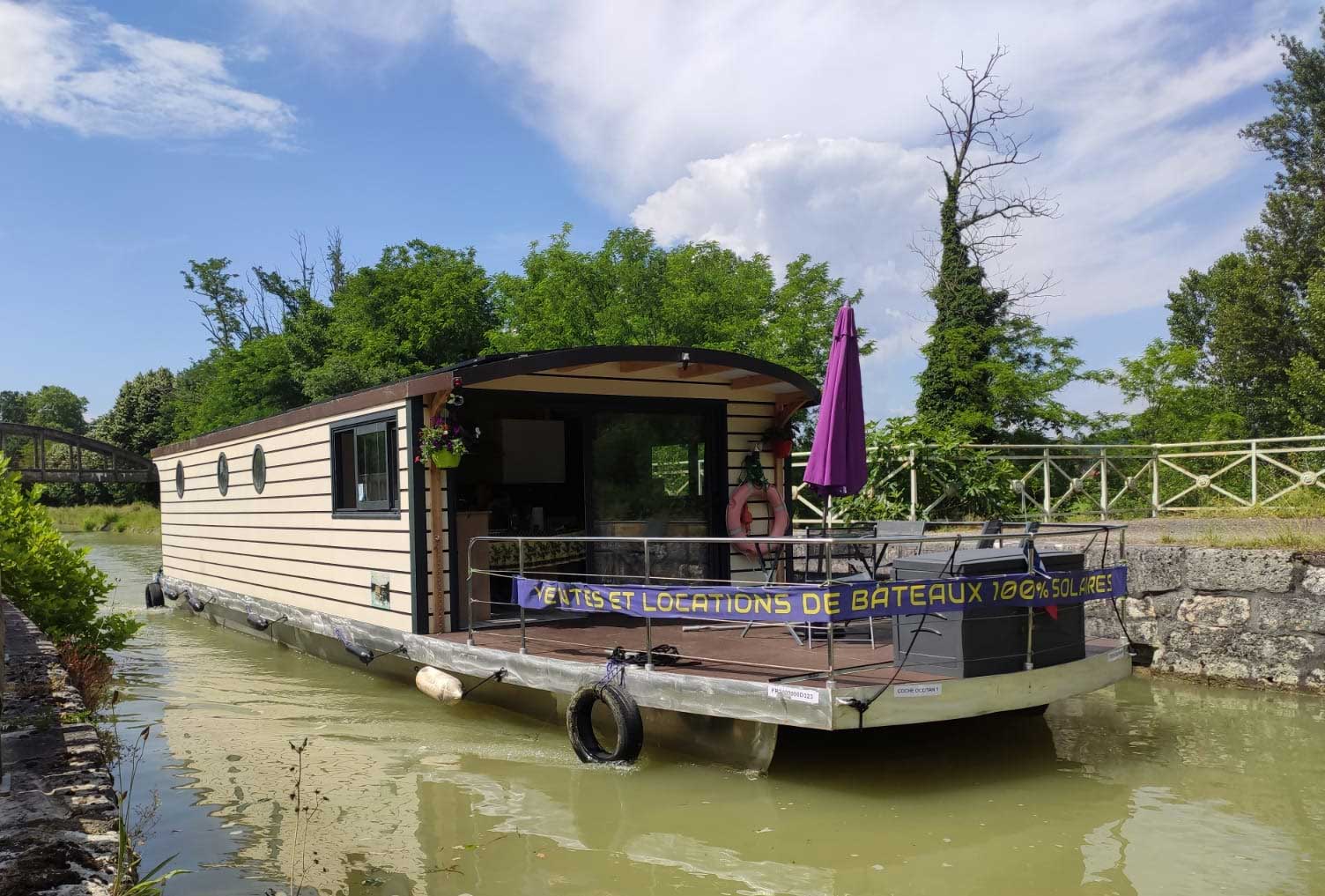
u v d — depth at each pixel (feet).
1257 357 90.53
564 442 34.50
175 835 16.46
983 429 71.92
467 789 18.92
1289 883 14.20
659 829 16.69
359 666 30.37
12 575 27.81
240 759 21.12
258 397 130.11
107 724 23.03
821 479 22.06
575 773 19.70
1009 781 18.98
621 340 85.87
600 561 29.19
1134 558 28.81
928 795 18.22
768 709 18.02
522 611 22.93
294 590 34.71
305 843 16.14
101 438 214.90
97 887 9.08
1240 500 43.78
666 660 20.74
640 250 91.66
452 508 26.76
